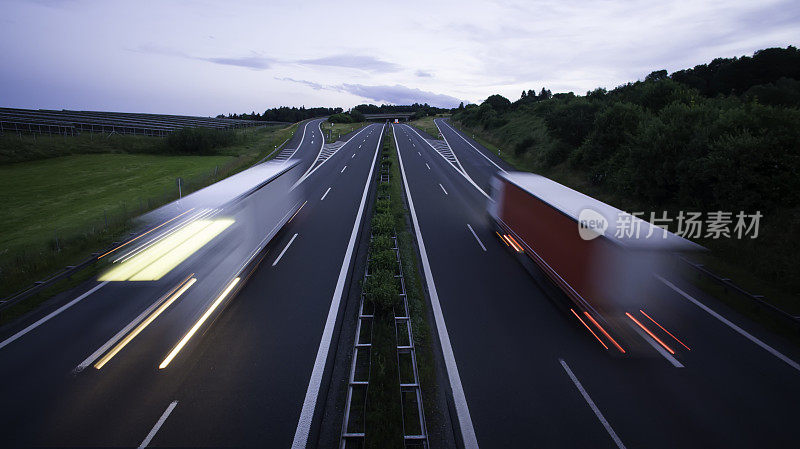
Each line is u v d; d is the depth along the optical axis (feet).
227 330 33.94
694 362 30.01
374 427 23.67
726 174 51.39
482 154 148.66
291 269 47.37
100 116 262.06
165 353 30.53
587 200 42.60
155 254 42.27
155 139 168.86
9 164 122.93
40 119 196.34
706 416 24.56
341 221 67.31
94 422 23.56
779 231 46.98
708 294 41.19
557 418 24.38
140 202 78.89
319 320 35.83
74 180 104.37
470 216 71.51
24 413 24.21
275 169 63.10
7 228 66.44
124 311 36.45
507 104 257.34
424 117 412.57
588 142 95.25
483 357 30.53
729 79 137.59
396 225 63.62
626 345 31.22
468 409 25.22
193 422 23.73
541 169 111.96
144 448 21.81
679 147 61.98
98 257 45.42
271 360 29.96
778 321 35.86
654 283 43.24
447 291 41.78
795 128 50.19
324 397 26.35
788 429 23.52
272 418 24.30
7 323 34.60
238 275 42.01
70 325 34.19
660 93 95.09
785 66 127.24
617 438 22.82
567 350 31.50
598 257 31.96
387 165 115.24
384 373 28.32
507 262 50.16
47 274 45.68
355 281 44.06
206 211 44.27
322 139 193.98
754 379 28.14
